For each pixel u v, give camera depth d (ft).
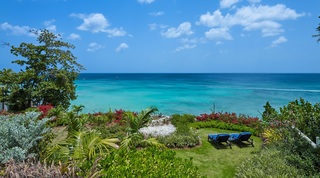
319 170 18.79
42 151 17.67
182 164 13.23
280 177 16.93
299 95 129.70
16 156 14.70
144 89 172.04
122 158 13.20
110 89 171.73
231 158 26.84
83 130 24.53
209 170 23.35
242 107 88.63
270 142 27.14
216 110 82.02
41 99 61.31
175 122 43.73
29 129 17.43
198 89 172.04
